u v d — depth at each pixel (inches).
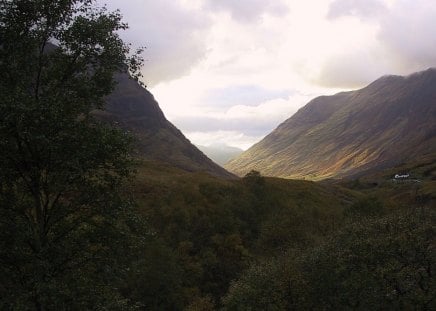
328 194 5319.9
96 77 773.3
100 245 789.9
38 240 696.4
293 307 1587.1
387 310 1353.3
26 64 741.9
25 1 725.9
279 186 4525.1
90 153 695.7
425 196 6215.6
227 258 2883.9
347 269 1472.7
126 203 783.7
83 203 749.9
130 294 2169.0
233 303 1667.1
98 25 752.3
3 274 685.9
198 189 3666.3
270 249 2785.4
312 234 2819.9
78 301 714.2
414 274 1309.1
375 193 7480.3
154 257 2260.1
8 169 702.5
